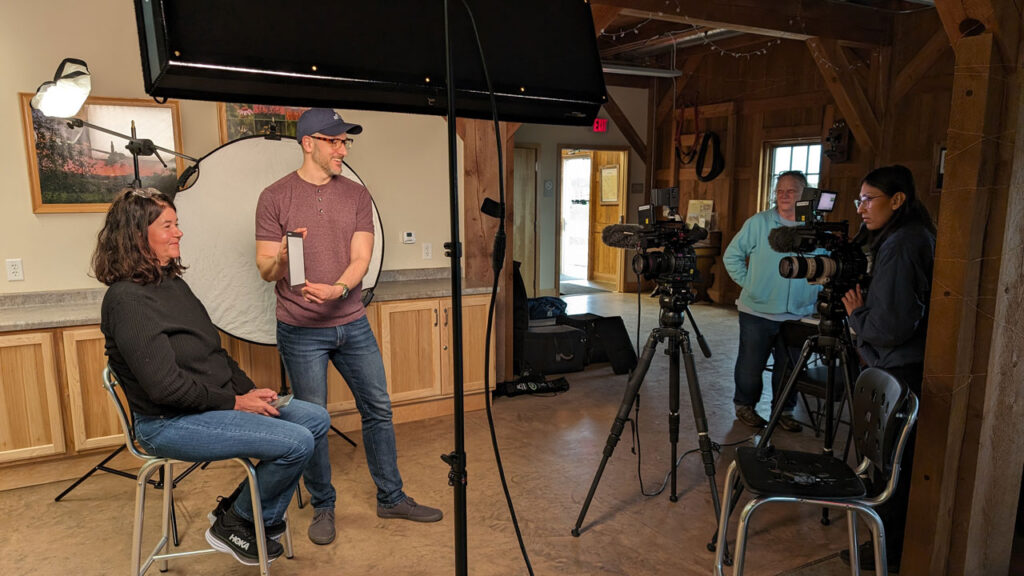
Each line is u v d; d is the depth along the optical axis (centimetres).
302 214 233
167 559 221
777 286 342
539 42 149
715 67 763
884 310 216
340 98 141
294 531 254
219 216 282
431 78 133
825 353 236
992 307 194
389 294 355
